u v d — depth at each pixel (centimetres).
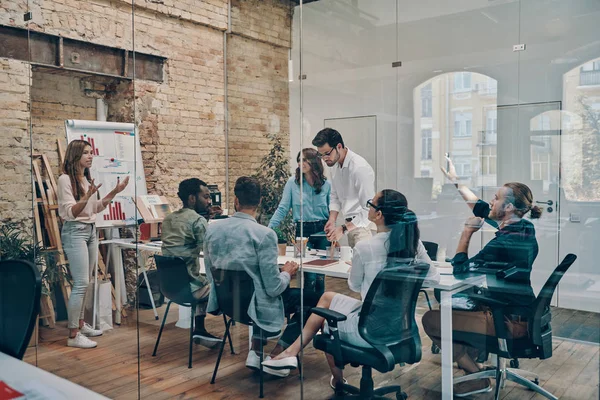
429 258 231
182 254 327
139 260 353
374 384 249
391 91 236
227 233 303
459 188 222
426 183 229
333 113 255
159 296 341
